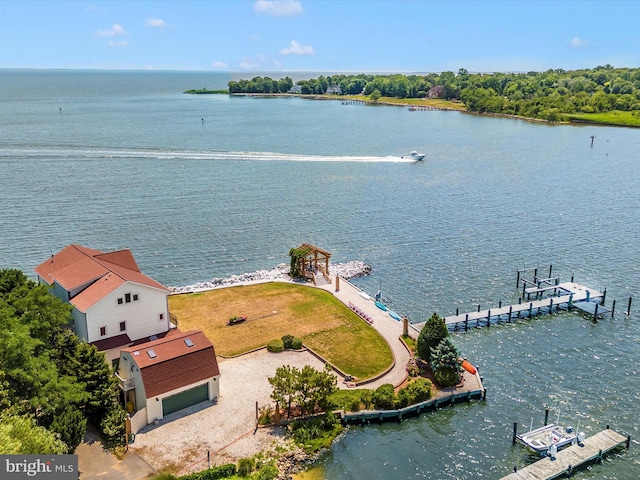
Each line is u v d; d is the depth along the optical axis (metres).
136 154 153.12
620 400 50.97
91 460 39.28
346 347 56.59
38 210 101.25
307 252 73.75
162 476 37.12
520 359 57.97
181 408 45.84
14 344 38.59
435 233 96.06
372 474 41.31
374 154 167.62
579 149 183.75
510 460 43.25
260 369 52.09
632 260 84.81
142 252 84.44
